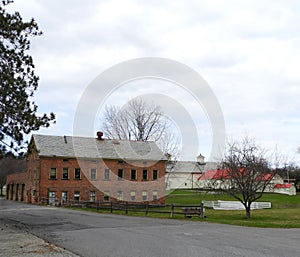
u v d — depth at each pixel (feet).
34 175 143.13
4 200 174.60
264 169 82.94
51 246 35.09
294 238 39.75
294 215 83.82
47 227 52.31
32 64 56.85
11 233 45.44
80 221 61.36
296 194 187.62
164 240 37.93
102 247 34.09
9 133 53.88
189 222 60.13
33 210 96.99
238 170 78.84
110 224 55.83
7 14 55.31
